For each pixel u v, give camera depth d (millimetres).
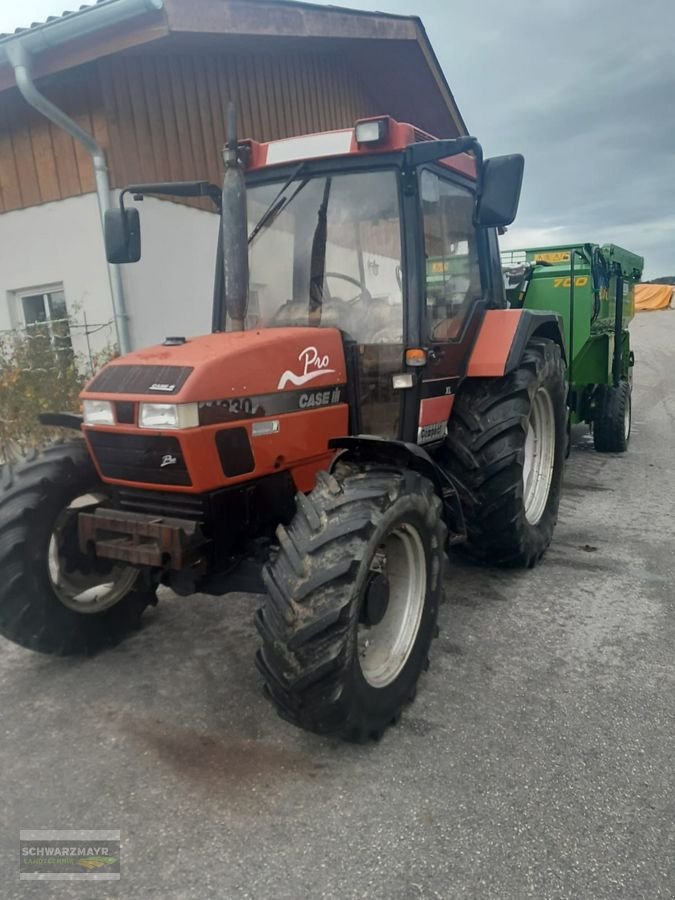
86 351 6844
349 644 2359
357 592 2387
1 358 6336
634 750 2531
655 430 9047
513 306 6422
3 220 7078
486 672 3082
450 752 2545
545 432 4379
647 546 4625
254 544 2945
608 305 7121
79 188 6578
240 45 7059
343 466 2805
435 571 2914
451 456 3799
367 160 3238
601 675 3039
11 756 2568
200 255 7352
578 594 3875
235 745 2617
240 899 1935
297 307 3418
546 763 2471
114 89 6332
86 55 5594
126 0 5145
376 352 3264
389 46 8883
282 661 2357
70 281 6836
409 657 2783
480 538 3900
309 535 2467
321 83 9500
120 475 2795
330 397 3129
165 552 2672
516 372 3887
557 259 6457
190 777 2439
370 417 3326
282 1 6551
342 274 3330
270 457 2844
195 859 2076
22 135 6746
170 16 5375
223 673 3139
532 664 3141
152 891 1966
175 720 2777
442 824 2193
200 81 7406
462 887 1958
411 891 1947
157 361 2723
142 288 6688
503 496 3740
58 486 3082
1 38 5926
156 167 6832
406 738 2637
